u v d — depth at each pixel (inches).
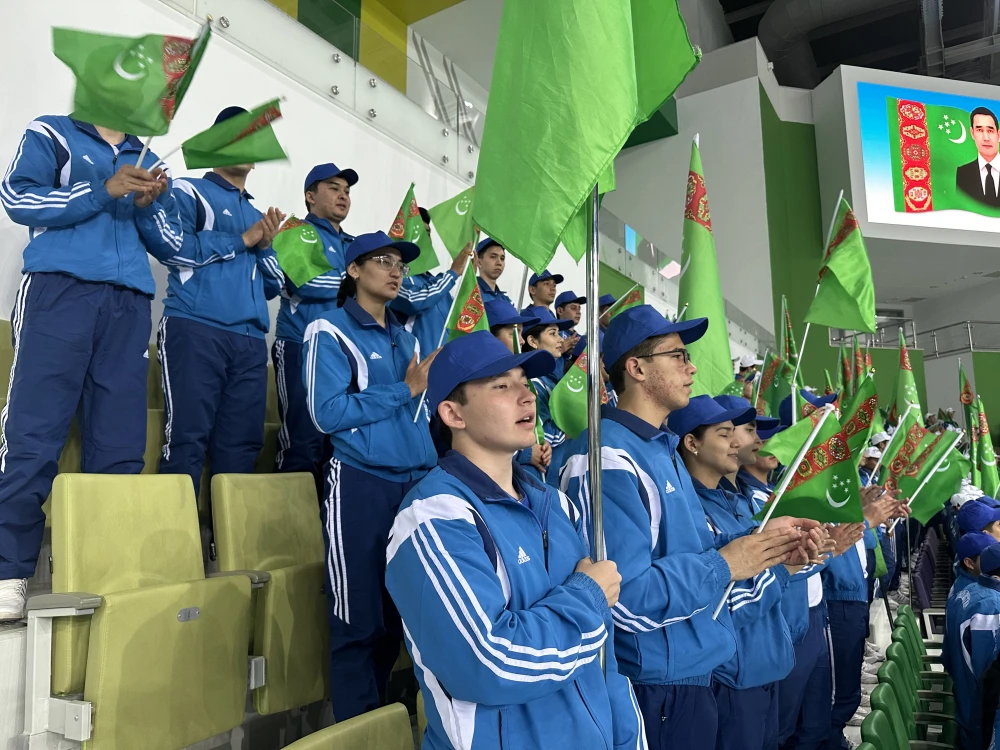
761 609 82.0
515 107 58.2
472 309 109.7
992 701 112.7
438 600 53.0
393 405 93.4
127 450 98.3
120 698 75.0
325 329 96.7
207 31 89.0
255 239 124.2
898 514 113.0
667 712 72.0
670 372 79.2
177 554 93.0
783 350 201.0
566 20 57.4
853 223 129.3
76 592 77.6
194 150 105.2
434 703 55.5
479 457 62.2
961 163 604.1
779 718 108.9
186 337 116.6
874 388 83.4
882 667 110.1
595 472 62.8
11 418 89.7
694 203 141.8
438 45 387.9
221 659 86.0
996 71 748.0
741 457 113.3
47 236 95.7
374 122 215.5
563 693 56.1
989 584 129.6
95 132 103.3
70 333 93.6
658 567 68.8
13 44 133.6
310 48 196.4
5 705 73.4
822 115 624.1
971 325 714.2
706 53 633.0
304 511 112.6
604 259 335.6
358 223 206.8
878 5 664.4
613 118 56.6
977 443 369.7
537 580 58.3
